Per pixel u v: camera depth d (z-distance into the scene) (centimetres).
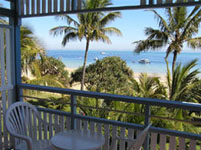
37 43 912
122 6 234
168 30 1151
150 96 872
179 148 212
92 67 1562
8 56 299
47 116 294
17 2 296
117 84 1512
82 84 1527
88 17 1319
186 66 830
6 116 223
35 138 259
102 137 206
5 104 296
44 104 1065
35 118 263
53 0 272
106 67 1534
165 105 211
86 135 211
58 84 882
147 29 1215
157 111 565
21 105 248
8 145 300
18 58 310
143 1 224
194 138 202
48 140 238
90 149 180
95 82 1552
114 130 241
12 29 299
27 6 291
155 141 221
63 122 274
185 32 1115
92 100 582
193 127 625
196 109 198
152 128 221
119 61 1529
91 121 255
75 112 267
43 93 1182
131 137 232
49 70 1460
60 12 269
